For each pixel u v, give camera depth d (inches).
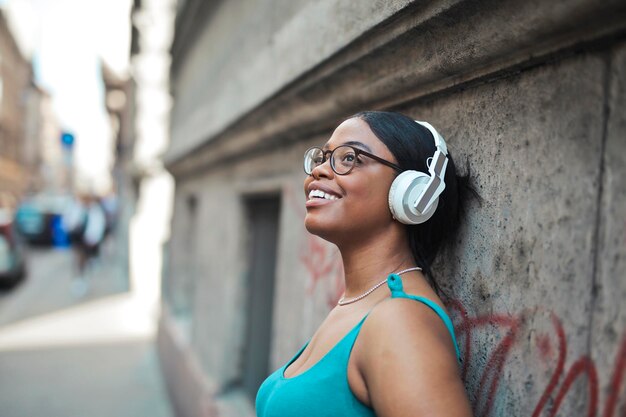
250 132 105.5
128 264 424.2
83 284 410.9
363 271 45.2
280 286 94.2
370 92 60.3
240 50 119.0
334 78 64.9
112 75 563.2
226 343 129.4
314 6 72.6
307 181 46.9
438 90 51.6
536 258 39.5
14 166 1448.1
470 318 47.2
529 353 39.8
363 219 43.6
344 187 43.4
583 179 35.8
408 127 43.9
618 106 33.4
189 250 219.0
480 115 47.0
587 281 35.1
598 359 33.9
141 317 326.6
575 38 35.8
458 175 48.9
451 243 50.6
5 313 328.8
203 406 134.2
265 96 89.1
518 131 42.1
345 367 38.3
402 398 33.0
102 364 235.0
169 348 201.9
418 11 45.8
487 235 45.2
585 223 35.4
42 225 685.9
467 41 43.4
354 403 37.9
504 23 39.2
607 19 32.8
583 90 36.1
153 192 349.1
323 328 45.3
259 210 128.3
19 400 189.2
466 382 47.4
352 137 44.1
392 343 35.0
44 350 252.4
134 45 384.5
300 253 85.7
